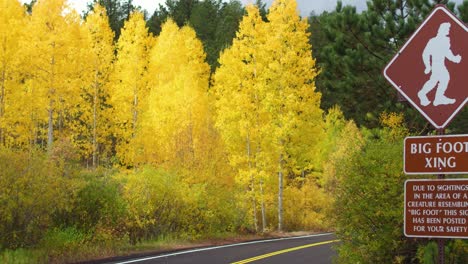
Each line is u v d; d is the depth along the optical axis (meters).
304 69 27.77
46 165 15.52
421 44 6.11
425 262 8.66
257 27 28.89
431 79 6.02
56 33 26.66
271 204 33.16
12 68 26.12
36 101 26.83
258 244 22.45
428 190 5.75
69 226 17.55
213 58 61.00
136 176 21.11
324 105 50.38
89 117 29.52
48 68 26.34
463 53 5.88
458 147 5.68
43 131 28.77
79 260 15.29
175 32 40.50
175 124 30.38
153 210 21.41
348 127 34.75
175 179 23.19
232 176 27.20
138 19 33.00
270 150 28.83
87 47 29.28
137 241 20.17
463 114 13.27
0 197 14.42
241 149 29.36
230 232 26.64
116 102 30.89
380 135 13.49
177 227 23.11
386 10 15.15
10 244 14.92
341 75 15.45
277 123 27.95
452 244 9.31
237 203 27.52
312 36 53.22
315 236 28.38
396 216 9.98
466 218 5.53
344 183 10.77
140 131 29.70
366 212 10.34
